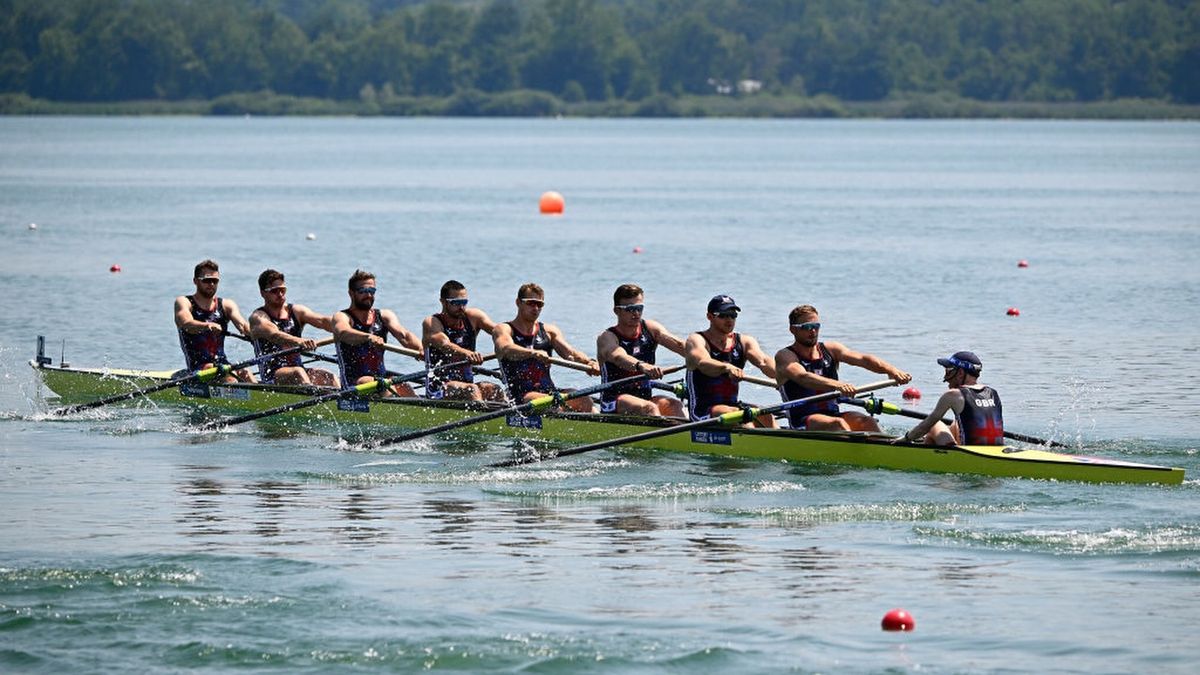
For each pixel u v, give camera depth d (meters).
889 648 50.81
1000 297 146.12
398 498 72.44
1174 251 189.00
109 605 55.19
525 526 66.62
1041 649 50.59
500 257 182.88
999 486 73.31
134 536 64.44
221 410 99.38
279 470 79.44
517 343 90.75
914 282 158.00
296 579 58.09
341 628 53.00
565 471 78.88
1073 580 57.75
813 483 75.00
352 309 97.25
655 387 88.62
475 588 57.00
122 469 79.50
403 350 94.94
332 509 69.94
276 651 51.16
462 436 90.31
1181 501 69.69
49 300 144.25
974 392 77.44
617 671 49.28
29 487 74.69
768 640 51.56
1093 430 87.38
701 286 154.75
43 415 96.44
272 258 181.62
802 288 153.00
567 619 53.66
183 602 55.50
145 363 113.25
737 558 61.03
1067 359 111.69
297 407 92.38
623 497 72.56
